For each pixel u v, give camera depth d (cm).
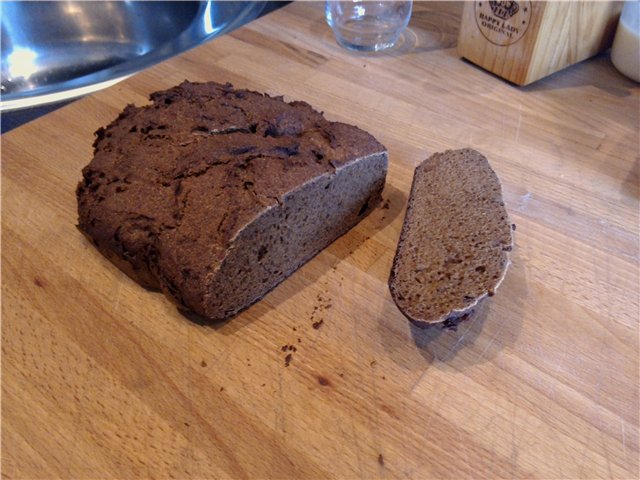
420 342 33
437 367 32
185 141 36
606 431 29
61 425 30
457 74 52
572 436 29
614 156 44
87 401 31
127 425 30
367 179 38
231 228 31
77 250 38
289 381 31
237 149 34
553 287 35
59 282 36
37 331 34
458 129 46
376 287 36
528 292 35
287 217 34
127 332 34
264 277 35
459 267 34
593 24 50
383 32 56
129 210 33
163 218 33
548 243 38
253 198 32
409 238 36
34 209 40
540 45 48
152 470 28
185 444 29
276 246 34
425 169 40
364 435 29
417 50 56
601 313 34
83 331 34
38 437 29
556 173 43
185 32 60
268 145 35
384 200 41
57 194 41
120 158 36
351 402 31
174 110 38
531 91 50
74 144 45
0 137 45
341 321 34
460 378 32
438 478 28
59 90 51
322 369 32
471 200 38
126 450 29
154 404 31
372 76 52
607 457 29
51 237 39
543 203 40
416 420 30
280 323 34
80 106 48
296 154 35
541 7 45
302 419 30
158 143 36
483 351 33
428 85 51
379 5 58
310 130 38
